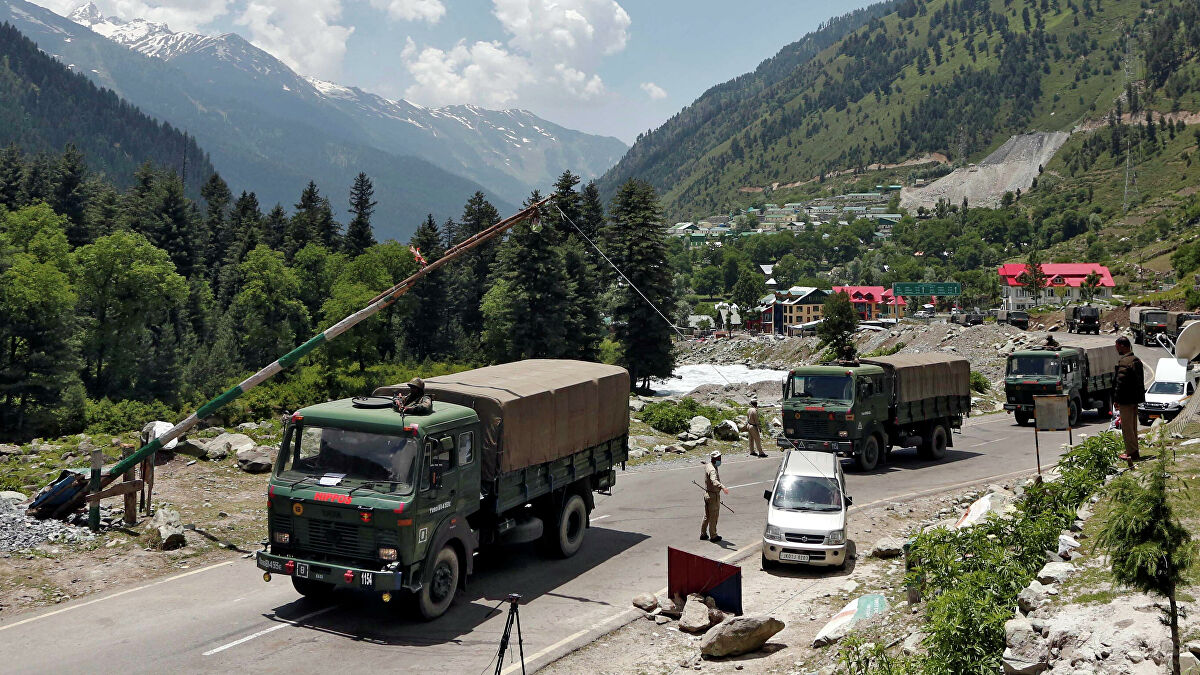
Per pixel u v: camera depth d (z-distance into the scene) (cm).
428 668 1165
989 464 2994
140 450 1792
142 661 1162
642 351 8125
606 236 8950
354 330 9206
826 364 2903
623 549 1878
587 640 1299
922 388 3064
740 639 1233
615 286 8444
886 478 2728
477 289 11319
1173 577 823
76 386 6644
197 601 1429
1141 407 3450
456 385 1577
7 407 5925
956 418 3303
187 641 1243
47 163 13075
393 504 1260
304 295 10894
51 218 8581
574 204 9194
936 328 9719
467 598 1493
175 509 1953
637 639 1317
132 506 1809
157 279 7869
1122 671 874
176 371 8175
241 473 2391
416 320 10881
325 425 1359
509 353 8100
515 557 1797
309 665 1163
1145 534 830
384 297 1719
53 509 1797
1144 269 19025
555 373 1828
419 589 1302
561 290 7812
